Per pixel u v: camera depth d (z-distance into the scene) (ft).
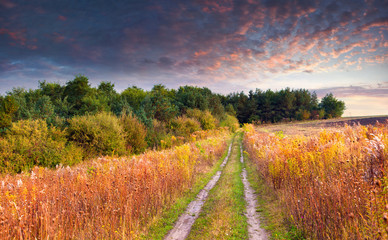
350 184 13.62
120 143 51.49
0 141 38.83
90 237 15.11
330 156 19.66
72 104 98.58
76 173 22.56
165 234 17.70
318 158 19.97
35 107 70.74
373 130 25.45
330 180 15.80
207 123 108.37
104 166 25.81
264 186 28.17
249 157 51.62
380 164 12.36
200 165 41.93
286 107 275.39
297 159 21.36
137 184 20.56
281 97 276.21
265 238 15.74
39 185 17.66
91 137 50.44
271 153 29.71
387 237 9.34
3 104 60.23
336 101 271.69
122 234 15.92
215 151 55.47
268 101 277.85
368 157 14.12
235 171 39.60
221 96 307.58
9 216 12.91
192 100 138.92
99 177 21.06
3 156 36.86
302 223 15.71
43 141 42.06
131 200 18.78
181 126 85.76
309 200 15.48
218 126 129.59
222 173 39.37
